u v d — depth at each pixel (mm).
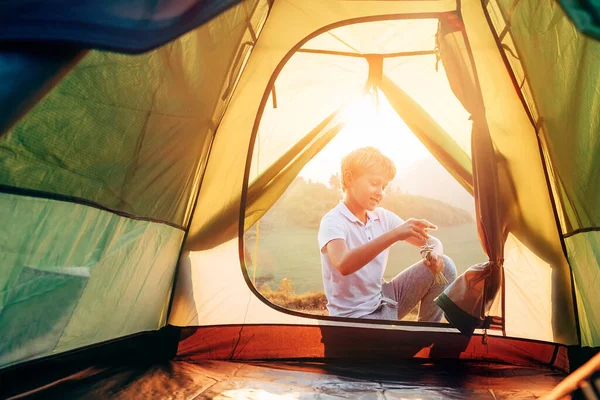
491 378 2234
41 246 1604
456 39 2477
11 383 1622
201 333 2512
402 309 2818
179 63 1955
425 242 2771
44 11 1229
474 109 2436
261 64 2666
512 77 2535
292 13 2676
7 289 1522
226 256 2611
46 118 1442
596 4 1236
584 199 2213
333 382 2113
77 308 1815
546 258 2512
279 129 3010
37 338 1688
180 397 1824
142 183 2010
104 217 1850
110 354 2117
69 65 1255
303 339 2582
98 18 1232
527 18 2254
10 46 1240
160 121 1958
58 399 1669
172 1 1279
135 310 2219
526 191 2533
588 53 2057
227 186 2639
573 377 1007
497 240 2396
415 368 2391
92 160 1680
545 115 2318
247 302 2590
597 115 2102
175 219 2395
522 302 2537
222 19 2150
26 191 1485
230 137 2633
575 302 2443
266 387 2006
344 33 2912
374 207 2941
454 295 2461
